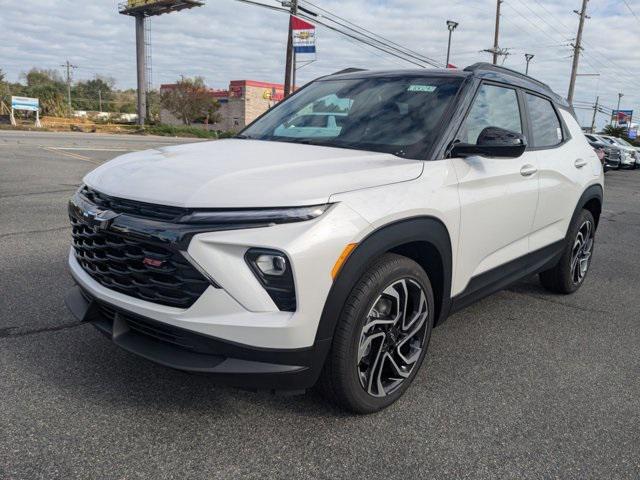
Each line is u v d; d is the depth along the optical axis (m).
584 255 5.23
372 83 3.77
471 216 3.18
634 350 3.93
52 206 7.82
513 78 4.02
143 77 50.91
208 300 2.30
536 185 3.91
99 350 3.35
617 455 2.63
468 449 2.61
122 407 2.76
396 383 2.91
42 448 2.41
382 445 2.59
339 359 2.52
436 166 2.99
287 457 2.46
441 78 3.58
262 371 2.33
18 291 4.29
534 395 3.17
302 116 3.72
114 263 2.62
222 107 70.75
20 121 45.12
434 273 3.09
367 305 2.55
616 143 27.55
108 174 2.81
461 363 3.55
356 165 2.76
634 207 12.52
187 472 2.32
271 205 2.30
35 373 3.04
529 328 4.25
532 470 2.48
